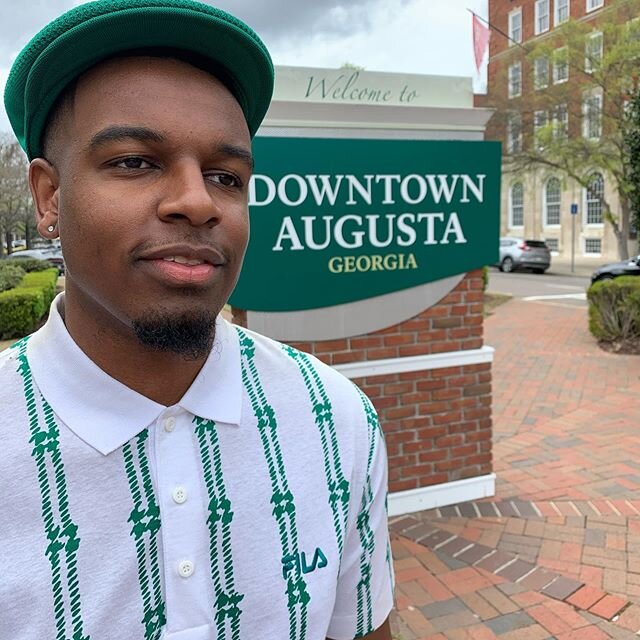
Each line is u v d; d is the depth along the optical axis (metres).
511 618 2.89
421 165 3.65
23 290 12.78
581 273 23.67
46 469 0.79
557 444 5.17
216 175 0.86
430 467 3.93
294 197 3.42
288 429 0.95
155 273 0.79
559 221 30.53
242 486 0.89
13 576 0.75
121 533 0.81
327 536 0.95
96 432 0.81
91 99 0.81
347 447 1.01
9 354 0.88
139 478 0.83
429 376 3.84
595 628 2.81
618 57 18.69
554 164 22.44
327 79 3.47
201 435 0.88
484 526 3.74
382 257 3.64
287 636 0.89
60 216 0.83
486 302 15.09
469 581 3.19
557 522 3.78
